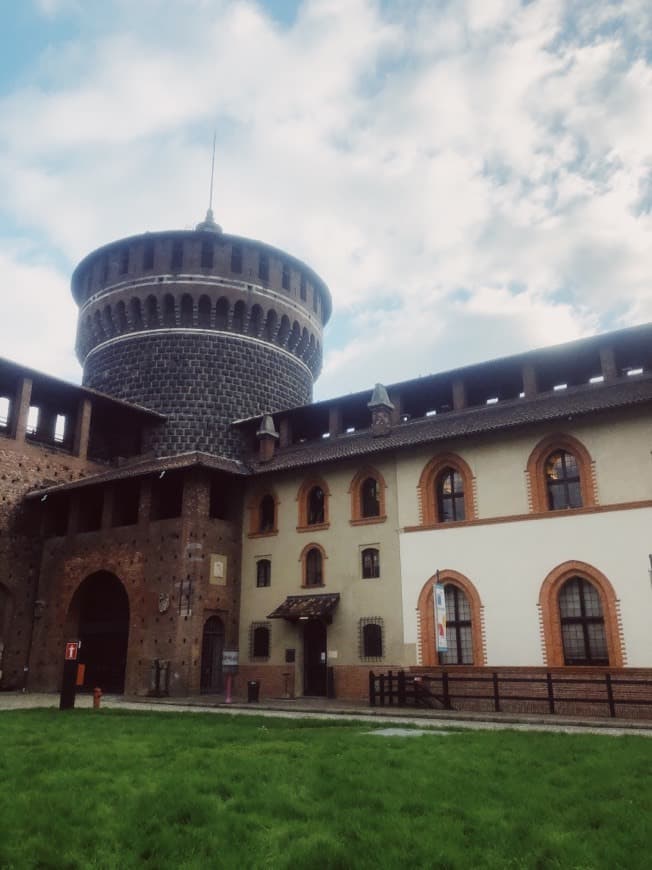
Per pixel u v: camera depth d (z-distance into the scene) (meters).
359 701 34.06
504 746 16.62
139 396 50.88
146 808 10.58
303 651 38.03
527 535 32.19
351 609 36.62
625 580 29.45
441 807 10.65
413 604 34.56
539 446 33.03
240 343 52.34
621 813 10.25
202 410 50.16
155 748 16.27
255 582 40.75
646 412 30.77
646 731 22.72
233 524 42.00
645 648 28.42
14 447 43.59
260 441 44.38
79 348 56.34
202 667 38.44
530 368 36.56
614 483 30.80
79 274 56.94
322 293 60.00
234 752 15.55
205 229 56.31
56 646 41.94
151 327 52.09
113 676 41.12
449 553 34.12
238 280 52.91
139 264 53.12
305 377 56.56
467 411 37.88
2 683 41.28
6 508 42.75
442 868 8.09
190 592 37.88
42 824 9.82
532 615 31.20
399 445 36.09
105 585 43.34
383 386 40.25
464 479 34.78
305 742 17.45
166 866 8.21
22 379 44.44
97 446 50.38
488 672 31.50
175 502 43.81
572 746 16.59
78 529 43.78
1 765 14.18
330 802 11.05
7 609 42.38
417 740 17.59
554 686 29.86
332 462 39.25
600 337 34.44
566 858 8.38
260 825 9.80
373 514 37.94
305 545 39.38
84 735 18.78
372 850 8.67
